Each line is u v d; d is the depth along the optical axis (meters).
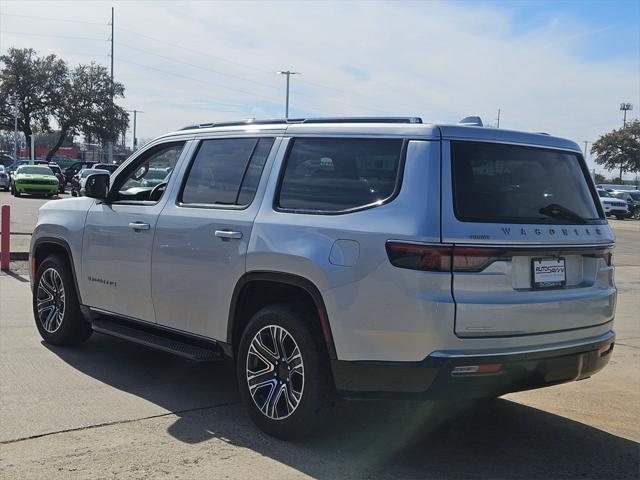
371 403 5.24
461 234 3.79
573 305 4.17
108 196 5.91
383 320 3.84
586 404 5.48
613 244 4.60
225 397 5.24
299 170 4.53
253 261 4.46
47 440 4.25
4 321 7.52
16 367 5.81
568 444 4.58
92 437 4.33
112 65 64.81
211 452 4.16
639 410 5.37
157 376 5.73
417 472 4.01
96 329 5.81
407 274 3.77
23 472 3.80
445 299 3.72
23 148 65.19
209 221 4.85
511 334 3.88
